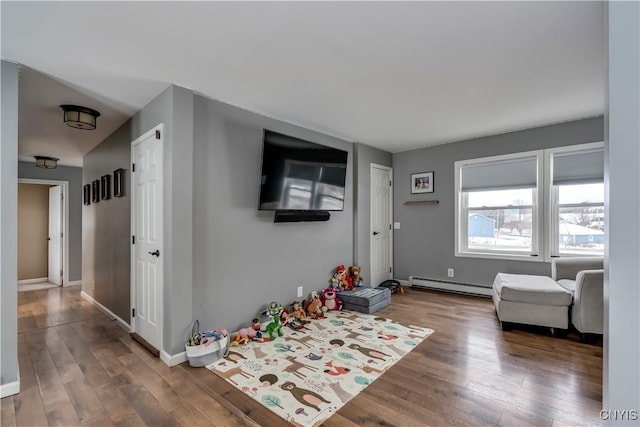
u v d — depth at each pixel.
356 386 2.11
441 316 3.56
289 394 2.03
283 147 3.21
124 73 2.33
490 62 2.24
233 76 2.40
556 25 1.80
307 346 2.76
